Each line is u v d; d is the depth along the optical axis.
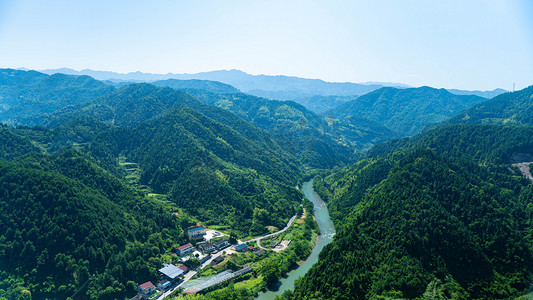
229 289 167.50
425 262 166.50
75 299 164.62
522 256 175.12
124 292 173.25
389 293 150.88
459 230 180.25
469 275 164.62
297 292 164.50
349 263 166.88
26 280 164.75
